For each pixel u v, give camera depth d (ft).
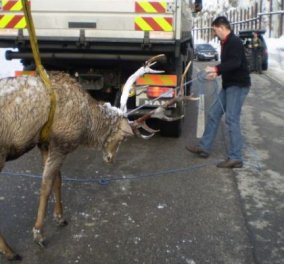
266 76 47.62
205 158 16.26
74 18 16.88
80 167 14.87
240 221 11.44
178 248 10.07
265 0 90.63
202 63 68.18
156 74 16.89
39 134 9.18
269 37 83.41
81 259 9.53
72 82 9.62
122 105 10.73
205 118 22.80
